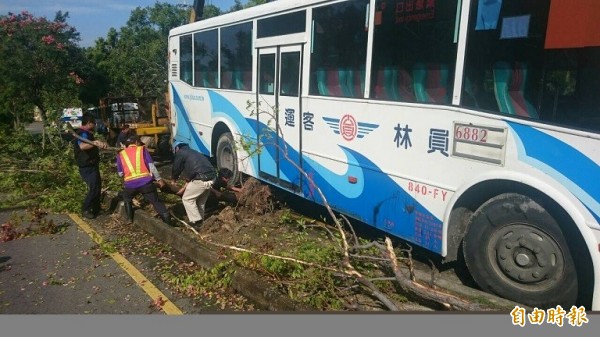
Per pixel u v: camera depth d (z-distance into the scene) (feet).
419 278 15.51
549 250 12.75
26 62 41.50
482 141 13.55
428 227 15.39
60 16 48.14
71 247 19.61
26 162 32.45
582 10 11.56
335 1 18.67
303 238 19.01
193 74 32.78
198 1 37.24
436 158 14.92
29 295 15.37
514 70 12.86
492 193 14.19
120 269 17.29
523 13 12.64
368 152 17.52
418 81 15.49
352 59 18.11
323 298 13.41
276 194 24.73
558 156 11.95
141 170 21.26
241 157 26.96
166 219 21.07
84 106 44.27
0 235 20.83
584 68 11.54
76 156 23.25
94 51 69.36
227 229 20.26
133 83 62.23
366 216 17.90
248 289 14.52
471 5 13.74
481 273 14.28
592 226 11.43
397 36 16.14
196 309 14.21
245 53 25.50
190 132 34.24
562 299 12.62
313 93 20.31
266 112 22.85
